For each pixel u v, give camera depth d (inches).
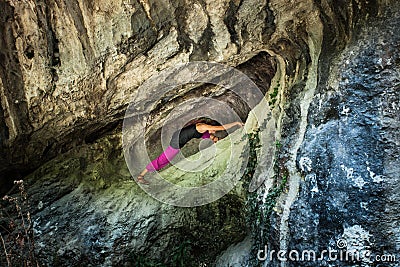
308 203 122.6
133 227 169.3
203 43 139.7
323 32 136.3
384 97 115.6
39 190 173.2
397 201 109.7
